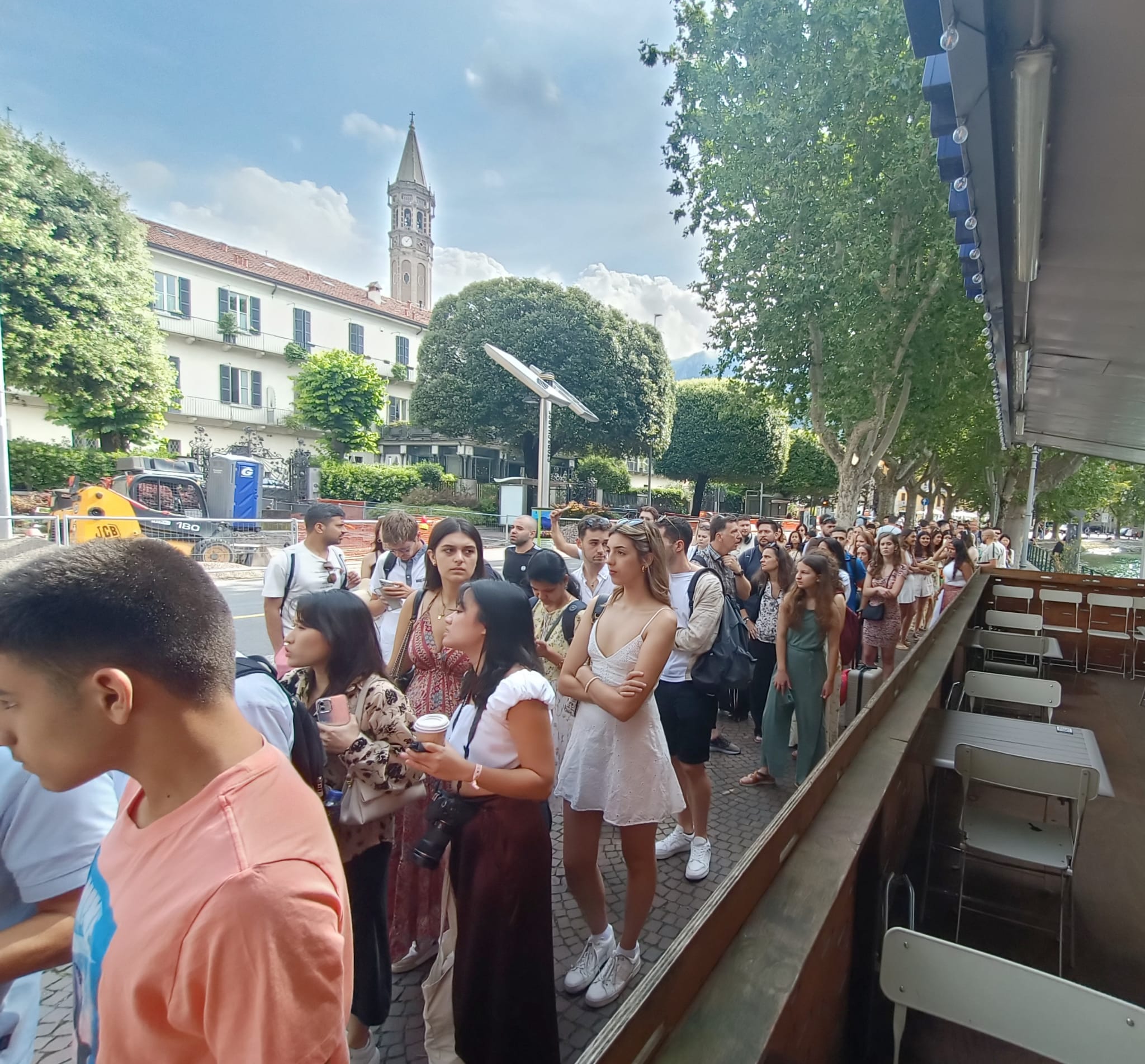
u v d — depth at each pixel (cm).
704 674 301
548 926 173
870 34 1084
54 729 74
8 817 104
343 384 3080
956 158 227
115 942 74
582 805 229
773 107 1227
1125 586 756
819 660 393
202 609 78
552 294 2812
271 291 3459
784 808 149
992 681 372
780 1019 96
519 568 489
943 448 2523
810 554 397
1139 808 364
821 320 1370
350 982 80
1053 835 259
